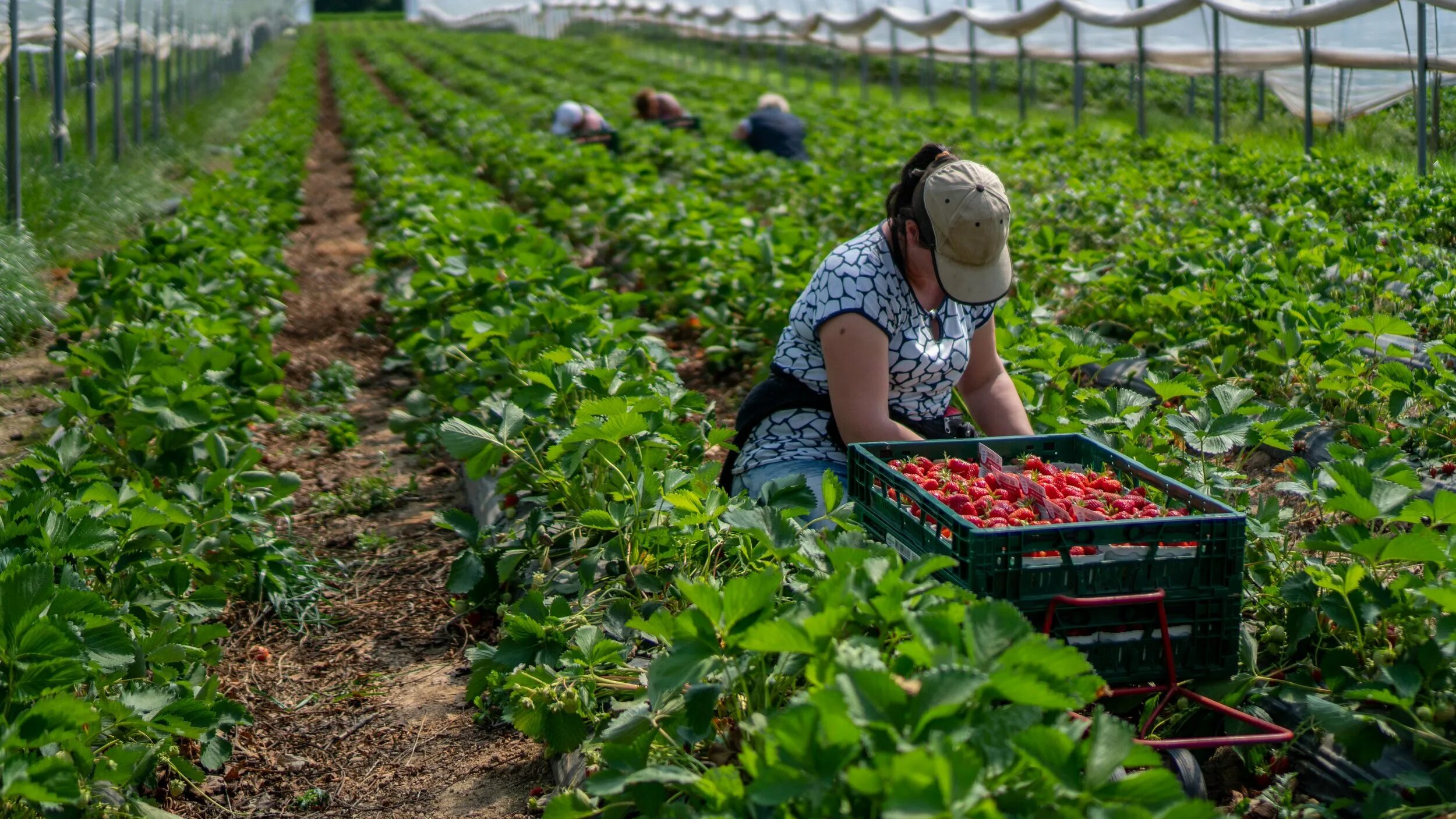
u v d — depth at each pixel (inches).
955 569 114.8
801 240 324.5
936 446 143.4
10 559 120.2
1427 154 453.1
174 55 935.0
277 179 567.8
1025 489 122.4
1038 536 110.0
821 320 150.3
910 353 152.8
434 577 193.8
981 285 142.7
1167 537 112.3
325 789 136.9
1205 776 118.3
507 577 163.6
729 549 137.4
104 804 113.4
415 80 1302.9
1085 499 125.0
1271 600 132.5
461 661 165.6
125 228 485.4
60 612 110.7
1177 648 115.6
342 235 543.2
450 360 263.1
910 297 150.8
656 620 104.0
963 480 131.6
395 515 225.0
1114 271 292.5
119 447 200.8
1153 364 245.0
